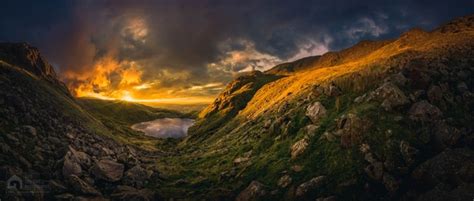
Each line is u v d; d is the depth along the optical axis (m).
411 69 61.06
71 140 62.31
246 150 70.75
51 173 45.12
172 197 50.88
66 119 81.62
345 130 51.59
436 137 46.62
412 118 51.06
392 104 54.06
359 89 66.44
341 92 68.75
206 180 58.44
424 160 44.19
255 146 69.38
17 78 85.06
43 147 51.91
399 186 41.78
